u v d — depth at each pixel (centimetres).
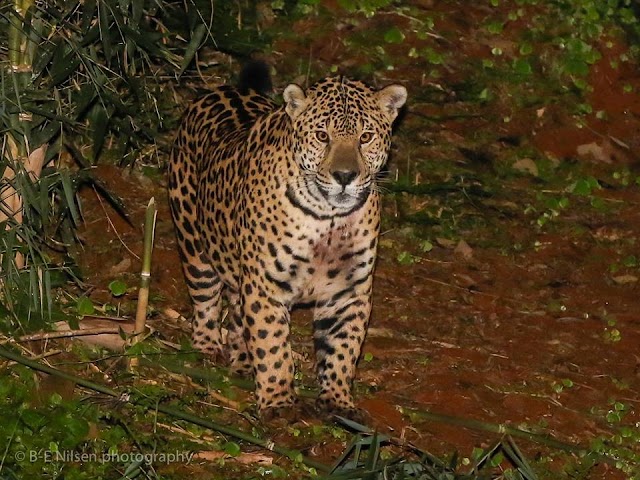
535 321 1345
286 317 1083
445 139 1597
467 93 1659
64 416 1001
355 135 1039
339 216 1050
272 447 1013
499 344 1291
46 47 1128
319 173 1030
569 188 1580
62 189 1227
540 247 1484
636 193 1603
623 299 1410
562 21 1773
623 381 1252
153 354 1120
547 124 1655
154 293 1276
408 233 1466
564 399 1204
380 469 965
